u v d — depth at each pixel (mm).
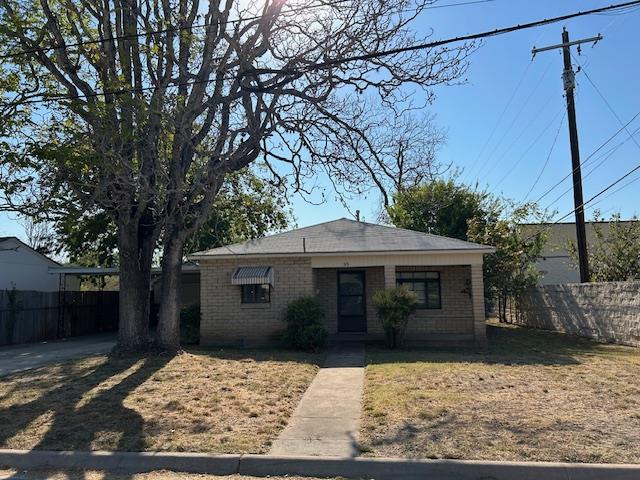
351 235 18672
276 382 10039
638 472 5438
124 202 11547
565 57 20359
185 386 9656
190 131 12492
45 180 10414
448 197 26938
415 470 5695
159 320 13336
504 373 10570
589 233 33531
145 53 11766
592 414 7387
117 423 7402
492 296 23484
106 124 10398
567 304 19500
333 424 7305
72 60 12766
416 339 16984
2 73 11516
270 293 17250
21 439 6801
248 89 12625
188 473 5969
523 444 6176
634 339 15055
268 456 6027
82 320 24484
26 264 24766
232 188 16234
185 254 20234
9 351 16859
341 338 17875
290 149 14383
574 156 19766
